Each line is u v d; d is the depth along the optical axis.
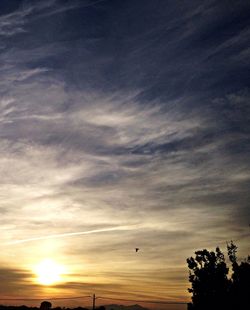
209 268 27.42
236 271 26.39
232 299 25.91
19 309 63.41
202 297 26.94
